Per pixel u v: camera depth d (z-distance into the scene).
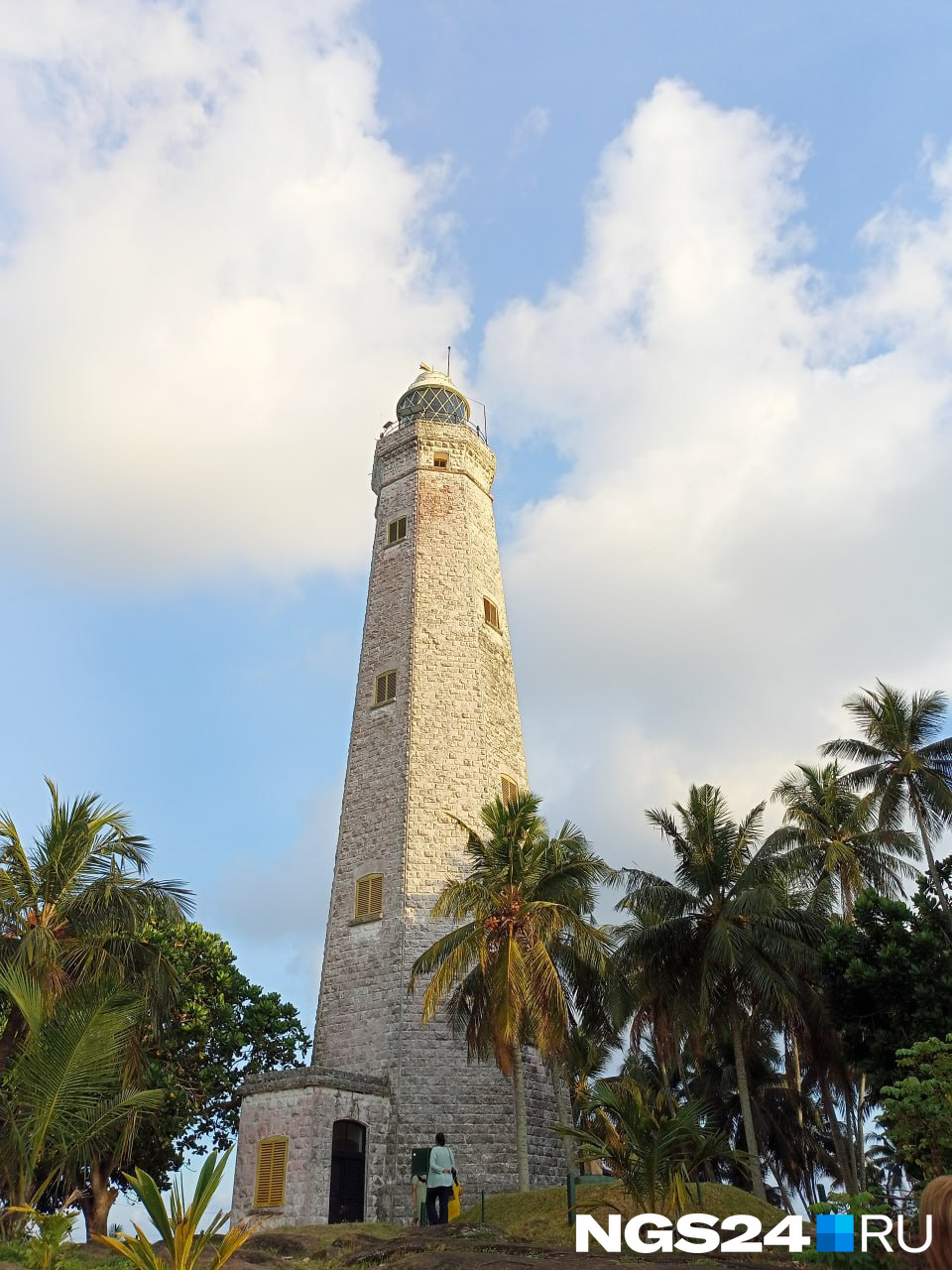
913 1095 20.77
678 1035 38.03
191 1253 13.11
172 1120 38.56
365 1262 21.02
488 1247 19.70
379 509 45.91
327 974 36.25
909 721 42.44
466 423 48.50
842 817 43.31
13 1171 19.41
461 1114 32.56
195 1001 41.56
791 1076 47.91
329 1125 30.19
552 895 31.72
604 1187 24.55
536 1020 28.80
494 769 39.69
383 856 37.00
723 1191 25.58
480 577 43.84
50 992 23.70
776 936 33.78
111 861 27.78
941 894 32.53
